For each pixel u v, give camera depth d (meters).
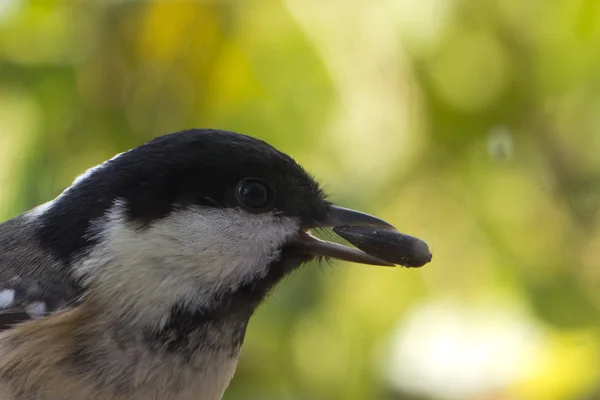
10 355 0.81
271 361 0.87
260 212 0.82
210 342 0.82
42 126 0.87
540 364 0.87
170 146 0.82
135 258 0.82
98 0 0.87
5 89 0.87
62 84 0.87
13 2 0.87
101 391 0.81
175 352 0.82
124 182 0.82
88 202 0.82
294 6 0.87
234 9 0.87
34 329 0.81
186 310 0.82
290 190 0.82
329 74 0.87
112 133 0.87
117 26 0.87
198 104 0.87
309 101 0.87
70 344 0.81
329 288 0.87
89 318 0.81
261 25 0.87
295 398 0.87
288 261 0.83
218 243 0.82
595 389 0.87
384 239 0.83
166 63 0.87
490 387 0.87
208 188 0.82
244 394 0.87
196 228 0.82
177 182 0.82
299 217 0.83
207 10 0.87
